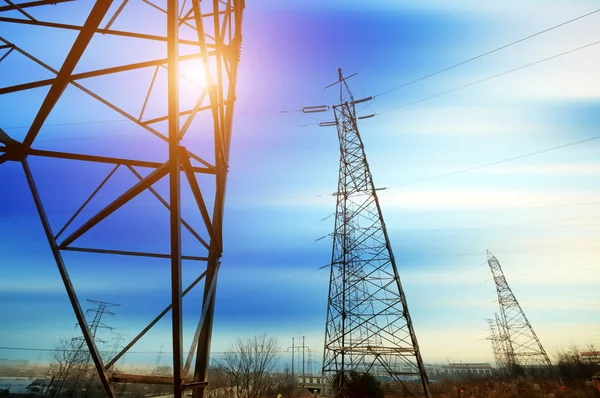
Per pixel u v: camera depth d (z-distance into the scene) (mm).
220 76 6461
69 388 41844
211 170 6605
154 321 5109
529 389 37656
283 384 50188
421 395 21859
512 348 57594
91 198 5918
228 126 7496
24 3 6023
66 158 5914
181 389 3898
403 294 22469
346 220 29453
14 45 6645
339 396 22641
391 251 24062
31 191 5312
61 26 6363
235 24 8312
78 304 4863
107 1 4449
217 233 6254
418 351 20438
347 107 34219
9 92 5324
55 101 5480
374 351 21984
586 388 32875
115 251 6020
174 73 3490
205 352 5590
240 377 33812
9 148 5438
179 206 3637
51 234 5141
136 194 5332
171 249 3641
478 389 44188
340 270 27312
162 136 6363
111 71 5754
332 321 25922
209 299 5797
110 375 4652
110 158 6191
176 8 3572
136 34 6223
